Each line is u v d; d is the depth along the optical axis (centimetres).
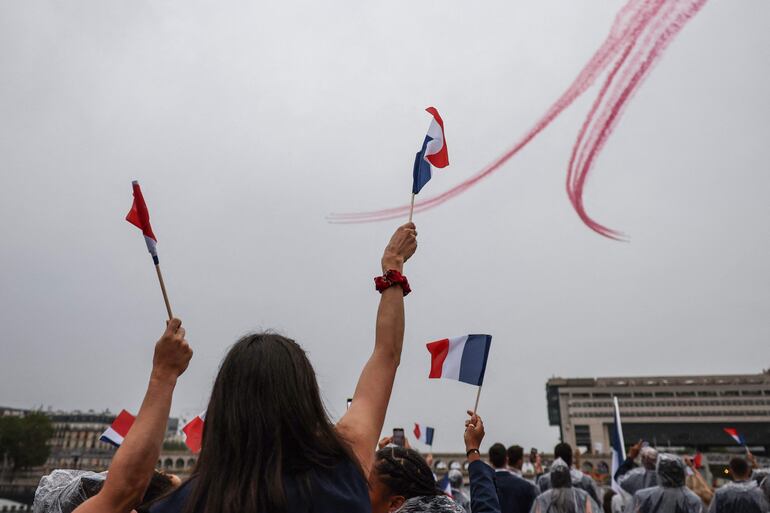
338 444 222
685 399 16375
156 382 239
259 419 217
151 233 292
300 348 247
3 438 12512
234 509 199
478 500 517
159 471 466
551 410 18062
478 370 601
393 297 297
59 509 506
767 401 16025
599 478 4981
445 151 444
